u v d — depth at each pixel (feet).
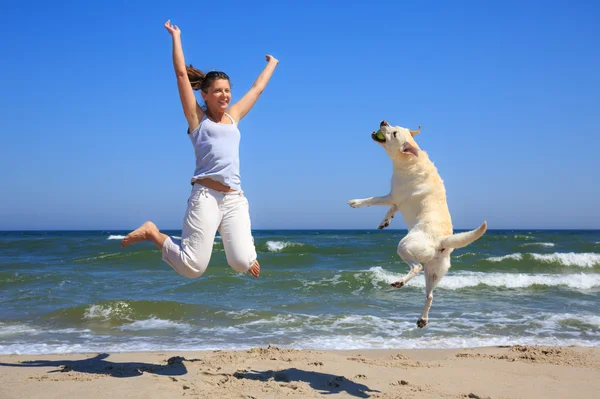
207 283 38.99
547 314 28.27
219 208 13.46
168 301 29.22
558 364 17.79
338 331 24.06
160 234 13.67
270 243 72.95
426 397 13.76
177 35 13.53
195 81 14.29
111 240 88.69
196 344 21.47
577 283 41.29
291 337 22.79
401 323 25.89
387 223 16.19
